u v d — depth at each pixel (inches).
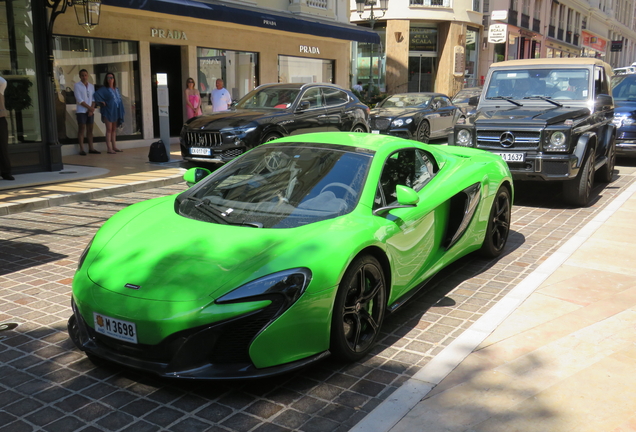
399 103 610.5
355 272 124.9
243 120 391.2
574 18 1991.9
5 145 336.5
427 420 104.9
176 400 113.0
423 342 140.5
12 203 281.6
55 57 477.1
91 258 130.4
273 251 119.7
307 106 429.4
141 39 541.3
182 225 135.9
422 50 1263.5
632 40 2906.0
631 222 260.1
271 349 111.4
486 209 191.8
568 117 285.3
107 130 485.7
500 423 103.9
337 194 142.1
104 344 119.5
